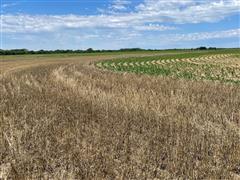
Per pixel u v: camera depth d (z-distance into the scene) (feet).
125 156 19.95
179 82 57.26
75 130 25.00
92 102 36.52
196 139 23.49
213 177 17.52
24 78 64.54
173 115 31.14
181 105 35.70
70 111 31.96
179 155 20.22
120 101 36.60
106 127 26.30
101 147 21.38
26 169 18.57
